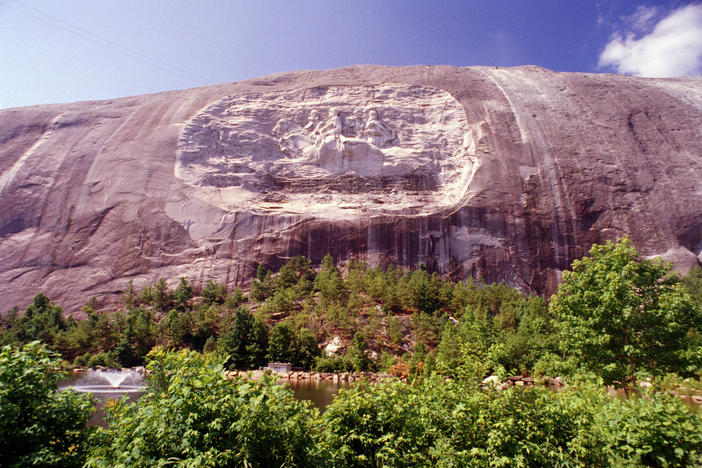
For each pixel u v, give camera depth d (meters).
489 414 7.67
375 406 8.52
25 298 59.12
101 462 6.36
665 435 7.28
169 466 6.37
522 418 7.73
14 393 6.88
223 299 53.38
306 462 6.96
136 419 6.68
